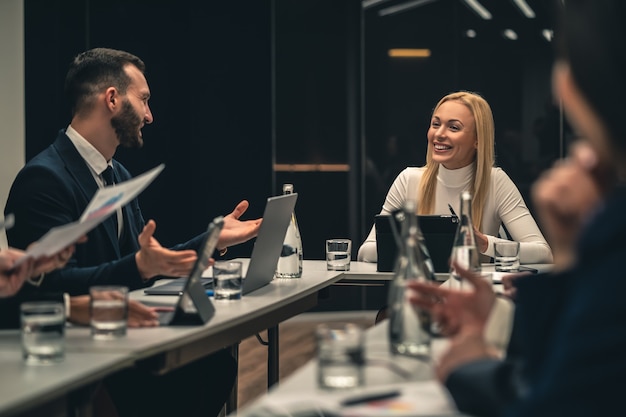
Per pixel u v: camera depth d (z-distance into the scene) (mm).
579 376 856
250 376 4852
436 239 3281
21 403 1394
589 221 938
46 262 2043
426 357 1615
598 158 958
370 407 1240
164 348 1874
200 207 6898
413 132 7047
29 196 2746
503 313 1593
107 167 3041
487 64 7027
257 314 2336
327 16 6949
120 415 2553
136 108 3018
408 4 6980
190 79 6816
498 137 7031
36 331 1661
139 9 6590
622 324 858
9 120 5215
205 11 6793
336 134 7004
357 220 7062
